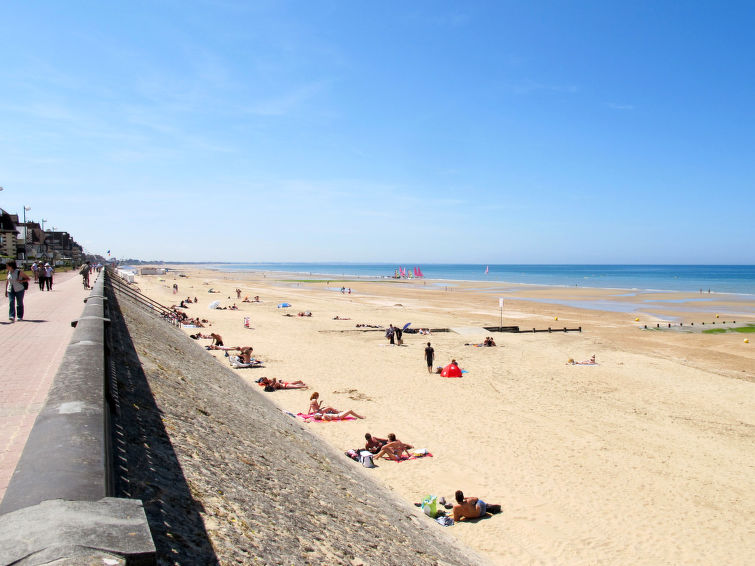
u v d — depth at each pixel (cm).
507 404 2188
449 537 1030
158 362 1148
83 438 302
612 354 3456
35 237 11219
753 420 2062
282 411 1755
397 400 2186
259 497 567
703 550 1124
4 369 988
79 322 852
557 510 1279
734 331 4672
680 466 1577
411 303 7325
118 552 188
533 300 8156
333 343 3581
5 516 209
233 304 5988
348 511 732
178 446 588
